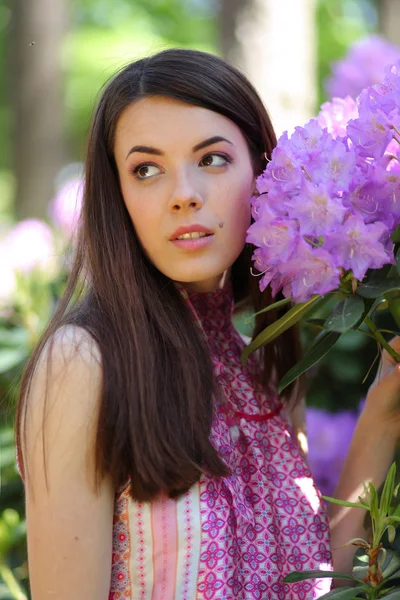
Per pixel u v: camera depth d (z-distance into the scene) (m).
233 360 1.91
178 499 1.65
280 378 1.99
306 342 2.65
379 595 1.69
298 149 1.64
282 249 1.60
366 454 2.02
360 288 1.62
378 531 1.68
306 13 4.44
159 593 1.66
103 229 1.77
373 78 3.54
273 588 1.76
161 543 1.65
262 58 4.37
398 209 1.62
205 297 1.89
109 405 1.62
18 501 2.83
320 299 1.91
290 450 1.88
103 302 1.72
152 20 11.59
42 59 7.93
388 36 6.70
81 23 11.23
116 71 1.84
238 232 1.75
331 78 3.66
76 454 1.61
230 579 1.68
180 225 1.70
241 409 1.85
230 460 1.76
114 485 1.64
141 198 1.72
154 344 1.69
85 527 1.60
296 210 1.56
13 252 3.63
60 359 1.63
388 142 1.63
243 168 1.76
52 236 3.73
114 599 1.69
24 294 3.03
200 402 1.68
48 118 7.96
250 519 1.75
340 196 1.59
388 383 1.97
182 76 1.72
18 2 7.92
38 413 1.63
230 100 1.76
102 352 1.65
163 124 1.70
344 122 1.84
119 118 1.74
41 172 7.93
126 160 1.73
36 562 1.62
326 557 1.83
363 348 2.91
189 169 1.71
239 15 4.39
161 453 1.61
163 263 1.73
